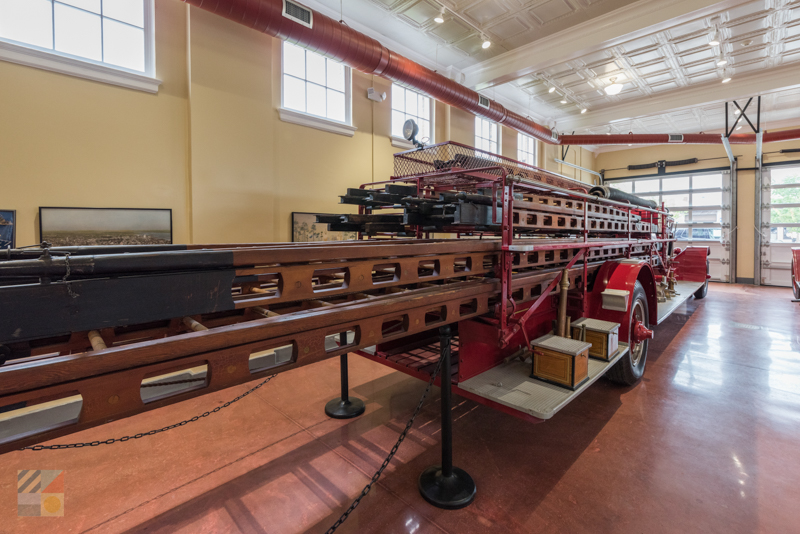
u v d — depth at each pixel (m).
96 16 3.94
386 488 2.29
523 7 5.91
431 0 5.68
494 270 2.36
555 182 6.50
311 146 5.69
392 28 6.44
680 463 2.48
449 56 7.43
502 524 1.98
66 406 3.31
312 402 3.49
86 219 3.80
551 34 6.61
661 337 5.56
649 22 5.69
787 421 3.03
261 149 4.95
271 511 2.11
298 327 1.33
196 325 1.22
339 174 6.09
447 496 2.13
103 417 0.96
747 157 12.09
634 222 4.80
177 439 2.87
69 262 0.94
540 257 2.57
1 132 3.37
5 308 0.87
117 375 0.98
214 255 1.16
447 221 2.74
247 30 4.78
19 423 3.07
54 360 0.90
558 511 2.06
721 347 5.05
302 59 5.69
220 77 4.54
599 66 8.11
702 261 8.29
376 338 1.61
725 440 2.76
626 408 3.28
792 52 7.42
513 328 2.40
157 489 2.31
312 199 5.71
